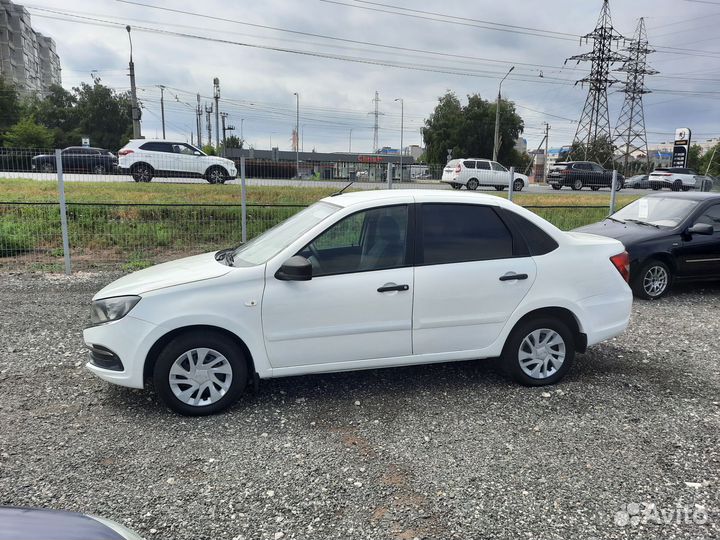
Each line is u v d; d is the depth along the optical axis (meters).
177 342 3.91
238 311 3.92
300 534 2.77
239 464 3.41
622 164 66.25
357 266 4.15
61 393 4.41
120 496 3.05
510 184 10.98
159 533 2.75
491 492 3.15
